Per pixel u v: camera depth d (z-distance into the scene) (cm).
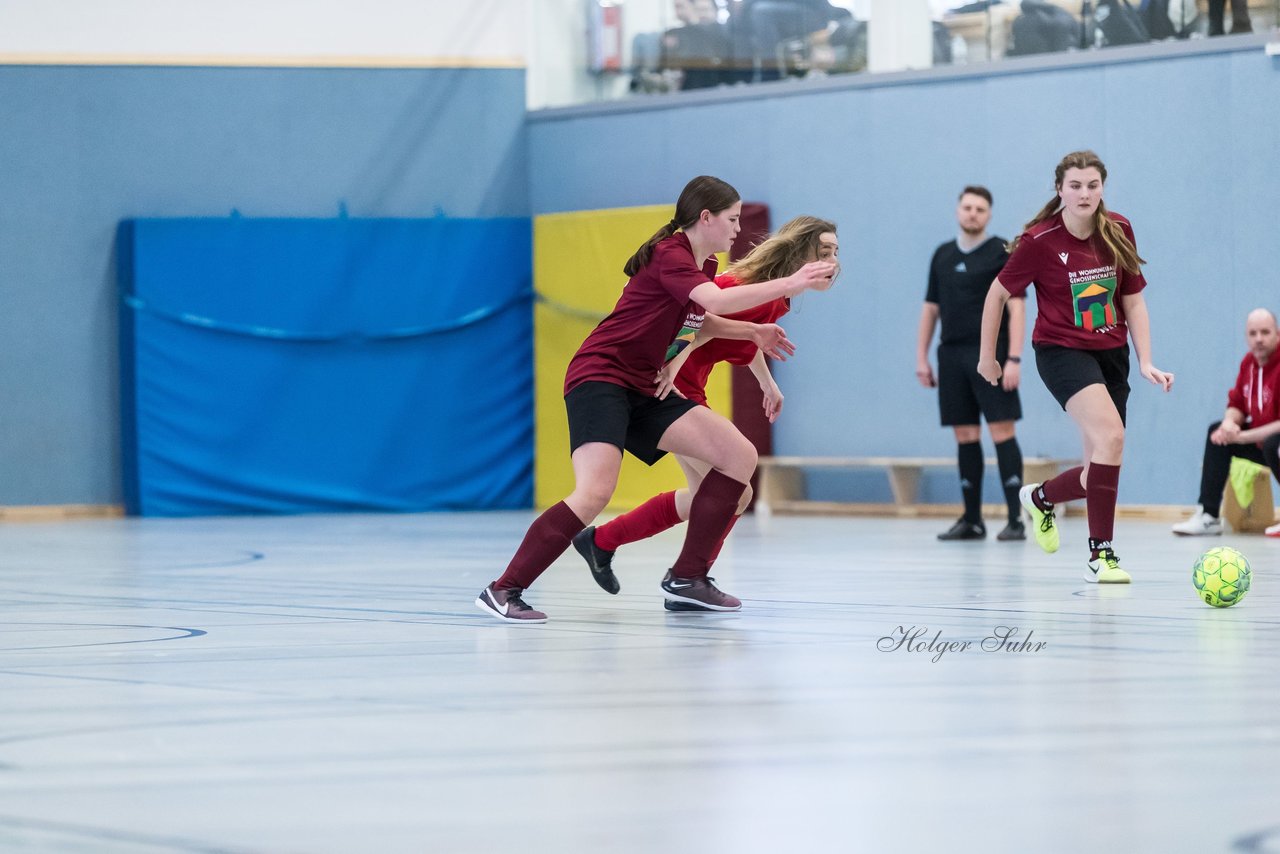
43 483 2995
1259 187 2459
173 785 642
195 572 1734
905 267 2786
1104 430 1441
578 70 3164
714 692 856
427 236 3089
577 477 1217
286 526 2642
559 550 1217
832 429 2864
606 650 1034
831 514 2809
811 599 1345
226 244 2994
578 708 811
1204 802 595
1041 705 806
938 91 2744
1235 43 2469
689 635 1109
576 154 3141
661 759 682
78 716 803
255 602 1394
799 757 683
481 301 3108
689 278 1152
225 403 2988
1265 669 926
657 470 2947
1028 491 1614
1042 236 1448
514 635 1123
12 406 2984
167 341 2958
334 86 3119
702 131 2983
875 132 2803
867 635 1097
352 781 646
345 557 1942
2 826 577
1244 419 2169
